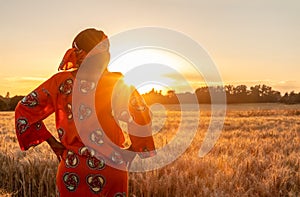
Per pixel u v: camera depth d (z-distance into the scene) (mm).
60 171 3547
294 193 5410
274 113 37875
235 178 5824
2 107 55500
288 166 7070
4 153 8312
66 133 3486
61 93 3492
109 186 3482
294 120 25469
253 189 5617
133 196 5348
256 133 14336
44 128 3529
